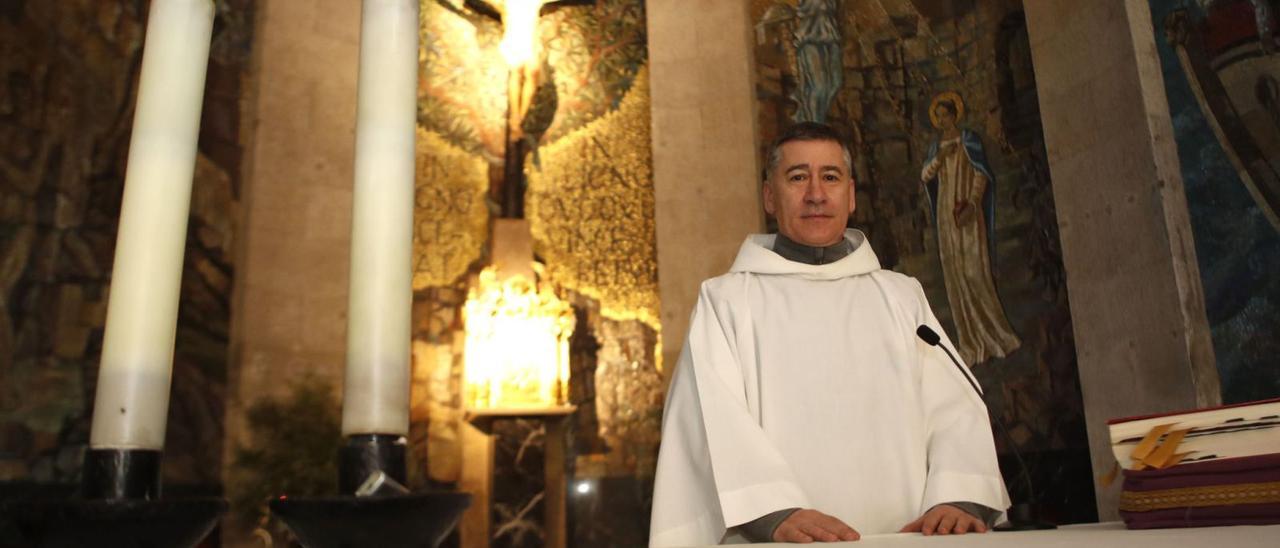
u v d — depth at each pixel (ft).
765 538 5.43
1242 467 4.18
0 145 15.33
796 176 7.26
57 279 15.78
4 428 14.65
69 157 16.31
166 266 7.23
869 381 6.64
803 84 23.24
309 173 19.22
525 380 21.59
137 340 6.81
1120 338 15.26
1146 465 4.48
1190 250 14.58
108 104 17.08
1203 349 14.11
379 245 6.33
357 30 20.72
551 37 25.91
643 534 22.40
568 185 24.85
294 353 18.10
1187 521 4.25
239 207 18.44
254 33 19.52
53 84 16.24
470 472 21.38
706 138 23.16
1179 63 15.17
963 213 19.39
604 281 24.14
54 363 15.44
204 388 17.06
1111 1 16.06
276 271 18.33
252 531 16.14
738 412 6.00
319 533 5.07
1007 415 17.84
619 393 23.34
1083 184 16.28
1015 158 18.49
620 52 25.90
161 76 7.81
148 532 5.60
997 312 18.37
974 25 19.98
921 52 21.18
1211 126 14.51
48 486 14.94
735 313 6.87
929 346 6.99
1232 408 4.33
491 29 25.64
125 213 7.33
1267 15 13.82
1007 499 6.16
